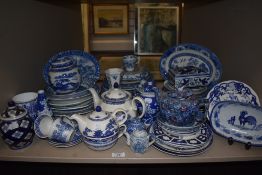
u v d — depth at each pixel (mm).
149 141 843
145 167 1131
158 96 889
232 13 1154
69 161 807
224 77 1286
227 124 912
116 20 1964
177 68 1136
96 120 815
